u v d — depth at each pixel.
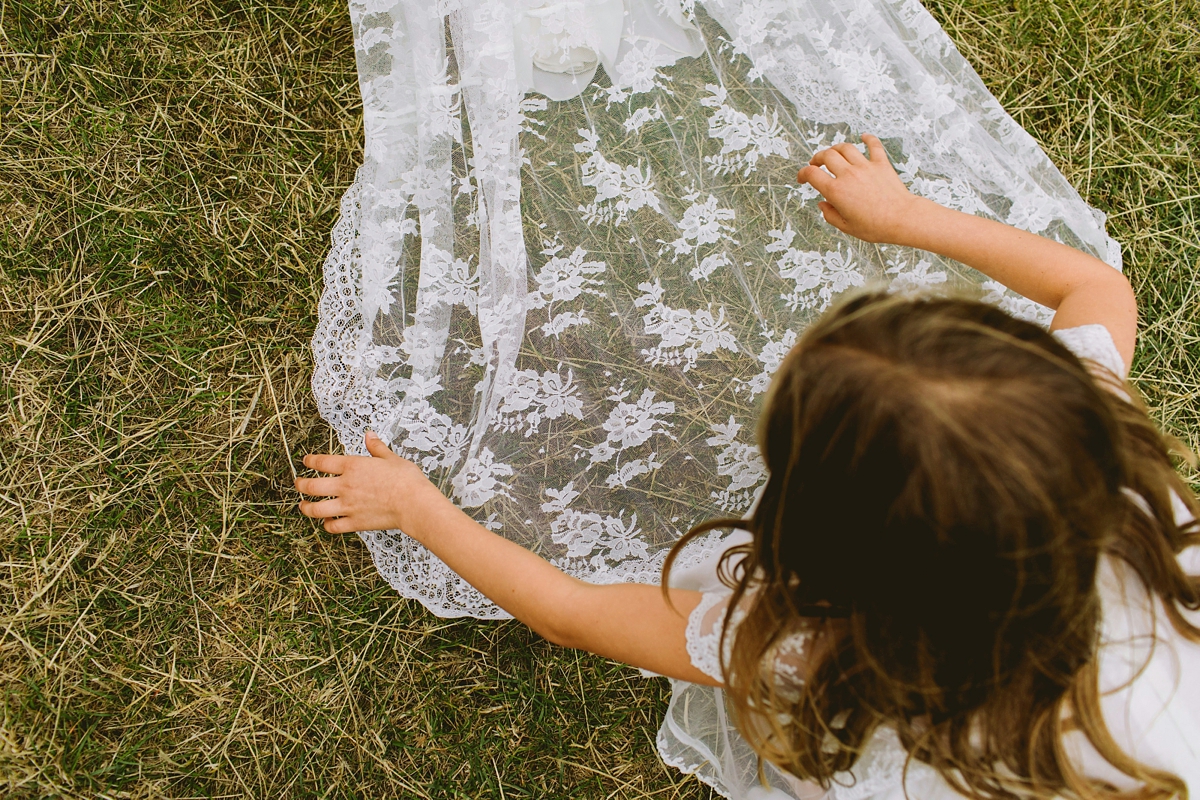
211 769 1.29
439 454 1.22
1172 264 1.49
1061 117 1.52
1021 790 0.81
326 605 1.35
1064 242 1.26
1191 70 1.55
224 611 1.33
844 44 1.24
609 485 1.22
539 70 1.24
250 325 1.40
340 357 1.22
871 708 0.78
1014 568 0.63
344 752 1.32
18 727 1.26
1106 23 1.55
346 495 1.16
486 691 1.35
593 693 1.36
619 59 1.24
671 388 1.23
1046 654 0.69
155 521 1.33
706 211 1.24
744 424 1.23
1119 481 0.67
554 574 1.03
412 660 1.35
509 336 1.18
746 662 0.83
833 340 0.68
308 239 1.42
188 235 1.40
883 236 1.10
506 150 1.18
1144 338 1.47
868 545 0.67
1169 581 0.77
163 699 1.30
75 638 1.29
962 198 1.25
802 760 0.86
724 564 1.08
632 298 1.23
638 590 0.98
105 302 1.38
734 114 1.25
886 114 1.25
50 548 1.31
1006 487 0.60
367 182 1.24
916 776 0.86
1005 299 1.24
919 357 0.64
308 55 1.47
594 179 1.23
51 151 1.40
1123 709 0.77
